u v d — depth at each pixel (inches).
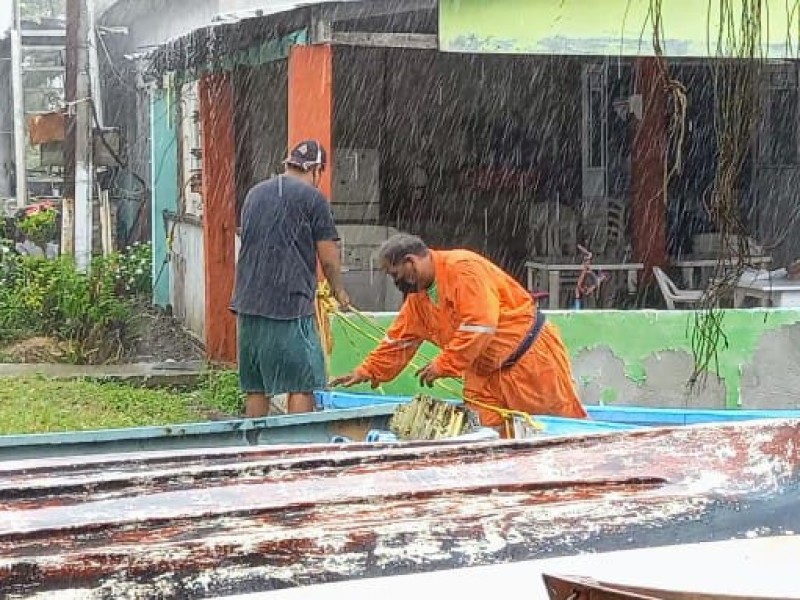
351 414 310.3
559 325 416.2
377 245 567.5
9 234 801.6
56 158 767.1
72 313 601.0
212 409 491.5
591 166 647.8
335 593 153.5
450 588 155.9
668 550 170.4
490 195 655.8
